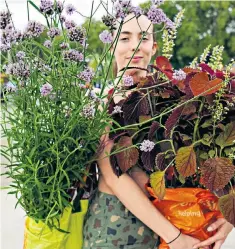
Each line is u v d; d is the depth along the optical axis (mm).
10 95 1725
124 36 2092
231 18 16172
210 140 1694
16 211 4117
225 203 1679
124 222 1865
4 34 1632
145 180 1901
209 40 16344
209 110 1712
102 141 1814
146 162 1763
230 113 1741
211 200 1817
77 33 1665
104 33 1674
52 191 1677
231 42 16328
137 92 1782
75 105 1685
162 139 1821
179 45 16453
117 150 1776
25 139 1702
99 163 1855
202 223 1814
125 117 1784
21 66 1636
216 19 16234
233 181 1762
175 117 1692
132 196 1815
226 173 1655
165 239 1807
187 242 1809
